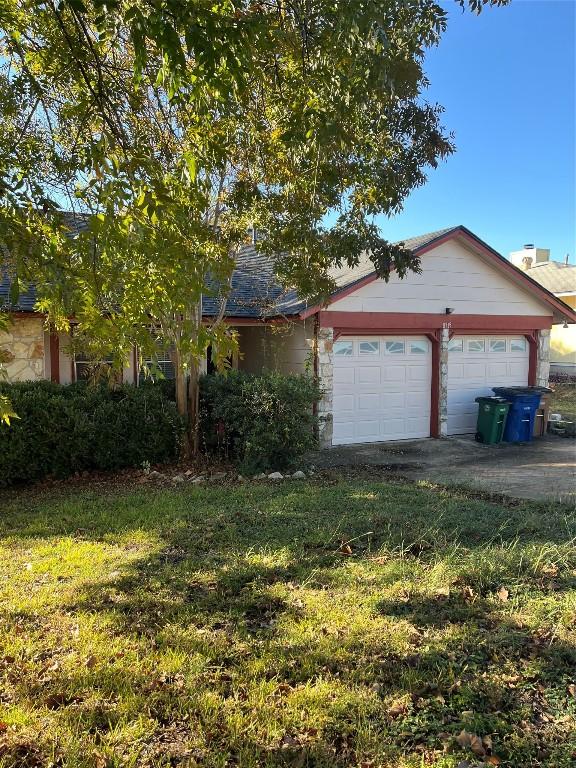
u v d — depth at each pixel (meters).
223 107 3.98
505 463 10.45
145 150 3.29
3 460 8.27
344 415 12.30
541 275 28.94
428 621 3.96
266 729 2.88
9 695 3.13
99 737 2.81
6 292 9.28
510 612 4.09
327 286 7.33
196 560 5.09
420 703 3.08
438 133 5.79
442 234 12.62
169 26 2.70
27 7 3.81
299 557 5.12
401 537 5.63
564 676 3.34
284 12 4.44
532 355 14.60
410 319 12.60
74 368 10.16
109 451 9.05
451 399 13.54
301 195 6.80
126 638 3.73
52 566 4.99
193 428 9.81
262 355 13.59
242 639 3.72
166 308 3.44
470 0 4.32
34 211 3.32
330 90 4.49
